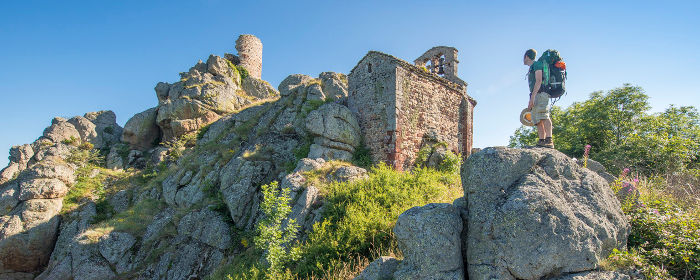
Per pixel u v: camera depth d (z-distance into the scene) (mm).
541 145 5891
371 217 8812
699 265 4332
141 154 26938
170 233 14086
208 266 11852
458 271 4562
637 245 5078
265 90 31984
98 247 14195
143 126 28203
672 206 6070
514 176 4820
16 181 19422
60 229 17953
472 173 5004
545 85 5816
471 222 4797
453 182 12305
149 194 19062
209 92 27375
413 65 15766
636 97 18938
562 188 4746
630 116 18906
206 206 14250
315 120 15305
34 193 18406
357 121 16406
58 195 19234
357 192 10461
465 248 4867
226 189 14273
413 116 15477
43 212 17922
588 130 19766
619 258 4426
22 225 17094
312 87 19984
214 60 30969
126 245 14367
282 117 18797
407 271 4746
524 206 4340
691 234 4840
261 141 17188
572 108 24562
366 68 16500
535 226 4250
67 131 28188
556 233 4215
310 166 12812
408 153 14977
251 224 12438
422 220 4871
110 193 20703
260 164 14820
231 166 15211
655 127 17812
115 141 29984
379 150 15055
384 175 11453
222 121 24297
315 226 9172
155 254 13594
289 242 9414
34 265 16906
